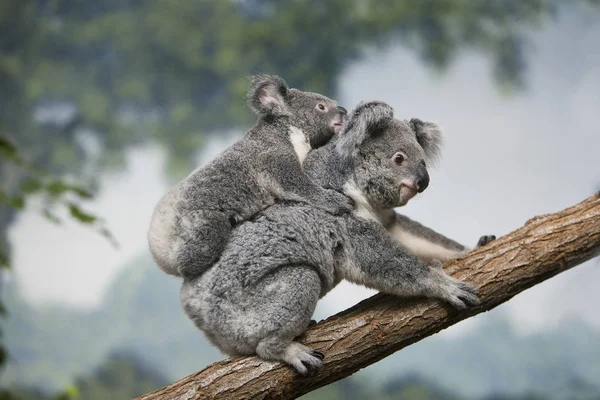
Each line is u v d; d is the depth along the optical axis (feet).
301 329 14.21
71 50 78.89
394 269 14.51
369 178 15.67
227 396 13.83
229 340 14.58
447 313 14.42
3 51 77.87
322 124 18.70
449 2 75.46
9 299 74.84
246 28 75.87
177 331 71.56
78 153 76.07
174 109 77.00
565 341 65.57
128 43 77.66
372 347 14.25
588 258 14.73
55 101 76.33
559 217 15.02
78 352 72.18
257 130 17.84
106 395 53.62
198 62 76.28
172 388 13.96
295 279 14.47
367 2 76.74
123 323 73.72
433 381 60.13
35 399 56.24
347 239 15.01
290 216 15.21
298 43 76.69
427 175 15.84
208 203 15.56
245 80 19.33
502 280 14.48
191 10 77.97
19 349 71.41
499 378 63.82
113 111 77.41
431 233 17.13
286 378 13.99
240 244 15.02
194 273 15.10
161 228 15.75
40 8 79.20
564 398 59.11
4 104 75.10
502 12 78.79
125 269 77.61
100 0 80.28
